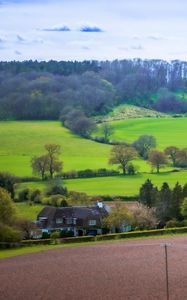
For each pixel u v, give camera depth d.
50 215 159.88
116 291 83.75
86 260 107.94
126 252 114.75
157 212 158.25
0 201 135.50
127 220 151.75
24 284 89.75
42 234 146.62
